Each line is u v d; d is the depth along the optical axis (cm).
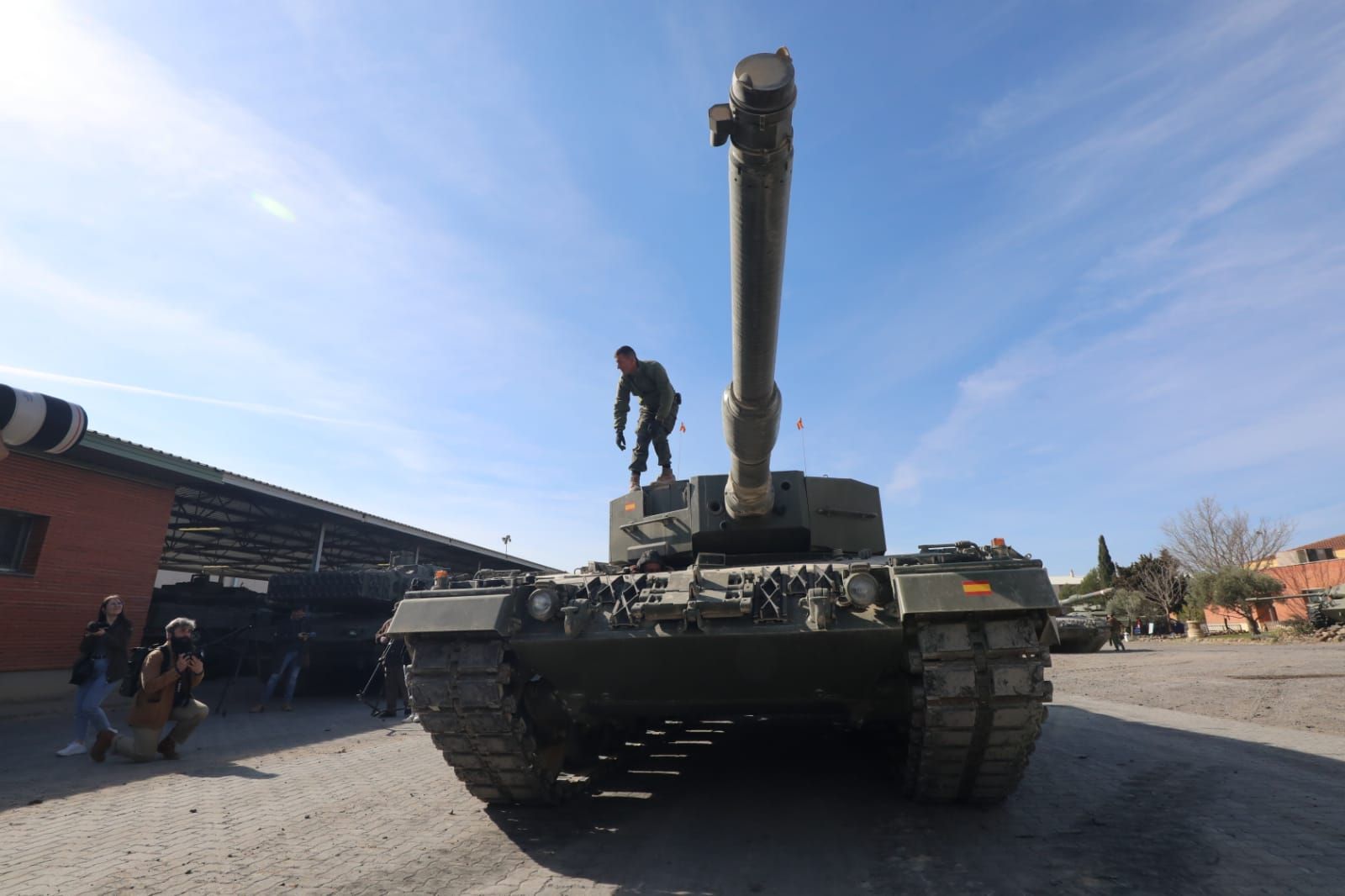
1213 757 853
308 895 467
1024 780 752
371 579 1650
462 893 470
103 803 720
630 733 903
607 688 664
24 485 1431
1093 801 663
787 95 345
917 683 573
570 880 493
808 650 585
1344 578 4000
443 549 2830
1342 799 655
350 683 1802
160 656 941
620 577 643
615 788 762
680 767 861
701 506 847
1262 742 949
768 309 484
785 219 417
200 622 1898
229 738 1139
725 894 464
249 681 2047
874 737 905
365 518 2278
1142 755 875
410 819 654
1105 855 516
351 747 1055
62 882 495
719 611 579
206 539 2752
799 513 827
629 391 958
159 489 1698
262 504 2039
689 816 652
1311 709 1227
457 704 596
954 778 618
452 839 591
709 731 1121
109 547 1579
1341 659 2162
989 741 562
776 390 614
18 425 492
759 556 848
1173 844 535
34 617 1437
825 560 823
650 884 483
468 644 616
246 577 3803
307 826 631
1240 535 5462
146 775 857
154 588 1734
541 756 677
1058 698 1509
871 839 570
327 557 3203
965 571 554
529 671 649
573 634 595
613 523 956
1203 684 1662
